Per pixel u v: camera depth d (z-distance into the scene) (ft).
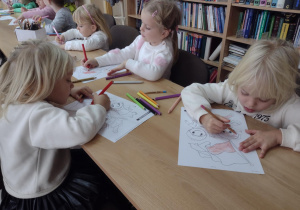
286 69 2.28
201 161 2.06
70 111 2.79
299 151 2.18
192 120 2.64
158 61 3.91
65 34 6.08
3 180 2.52
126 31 6.07
